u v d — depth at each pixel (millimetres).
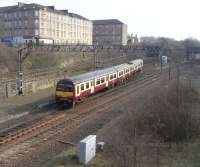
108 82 43656
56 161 18312
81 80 34781
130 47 73438
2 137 22781
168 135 22344
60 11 115312
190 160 18531
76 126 26172
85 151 17672
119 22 144375
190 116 24156
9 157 19094
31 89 41844
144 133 23578
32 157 19141
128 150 19750
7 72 47031
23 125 26109
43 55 58125
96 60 69188
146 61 88375
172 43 143750
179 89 33906
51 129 25172
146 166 17422
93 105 34375
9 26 107250
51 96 38875
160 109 25125
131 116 26656
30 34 103188
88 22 134750
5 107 32469
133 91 43750
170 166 17516
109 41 146250
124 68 51656
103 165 17625
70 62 64500
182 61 94000
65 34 115812
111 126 25844
